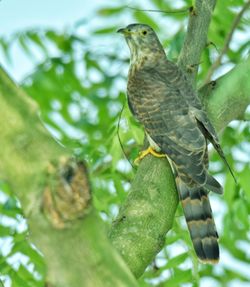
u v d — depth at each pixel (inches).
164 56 522.0
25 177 196.1
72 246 198.8
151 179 353.4
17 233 405.7
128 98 475.2
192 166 401.7
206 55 521.0
